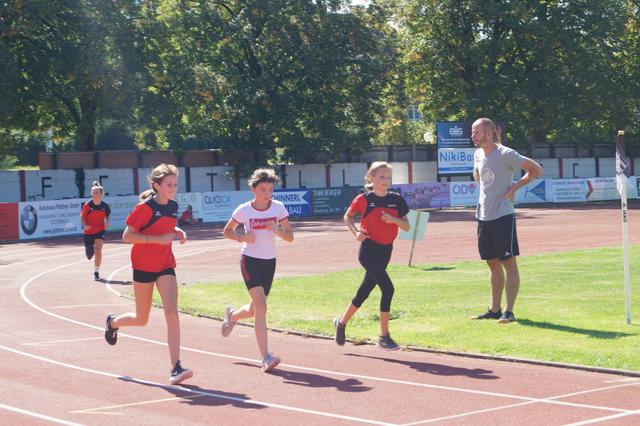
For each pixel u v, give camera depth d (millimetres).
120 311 15523
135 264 9492
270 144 62156
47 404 8469
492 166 12477
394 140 80500
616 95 66188
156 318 14484
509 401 8117
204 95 56594
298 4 60656
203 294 17328
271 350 11250
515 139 66062
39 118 56125
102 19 52031
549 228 35344
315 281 18578
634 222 38344
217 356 10922
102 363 10586
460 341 11141
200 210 48938
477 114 63750
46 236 41375
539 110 65812
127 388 9156
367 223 10852
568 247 25875
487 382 8969
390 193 10922
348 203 56000
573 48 63750
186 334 12727
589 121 67500
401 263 22609
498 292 12727
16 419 7902
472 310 13523
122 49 53219
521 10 61531
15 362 10734
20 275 23203
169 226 9453
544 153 69562
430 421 7457
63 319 14539
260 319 9969
